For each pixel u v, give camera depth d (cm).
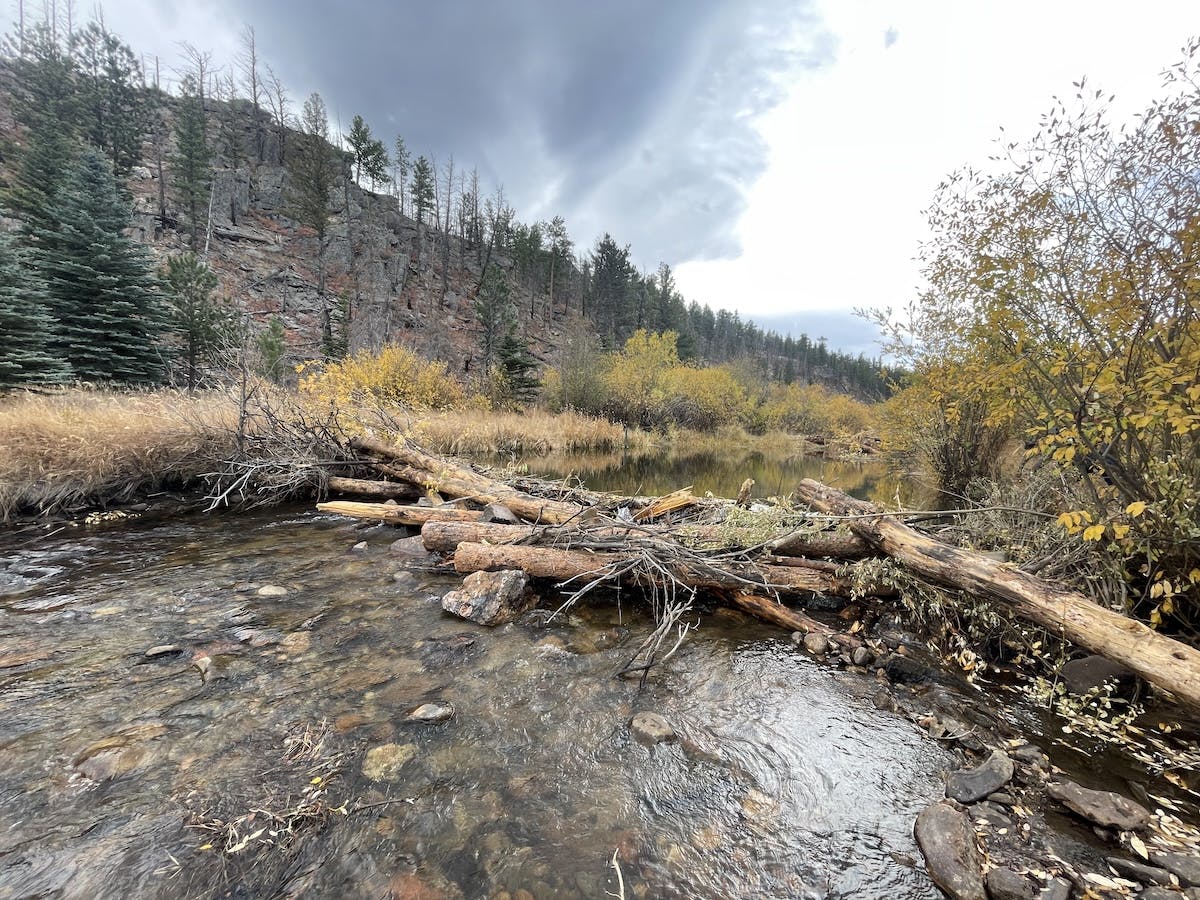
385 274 4584
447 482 794
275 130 5656
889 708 319
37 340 1252
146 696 300
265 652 358
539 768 256
